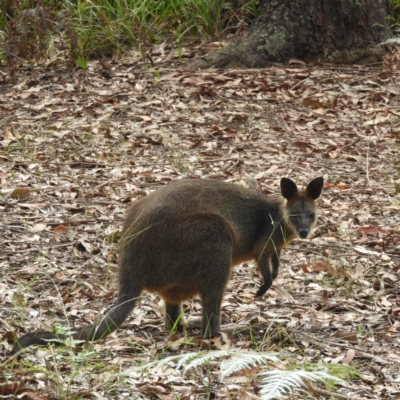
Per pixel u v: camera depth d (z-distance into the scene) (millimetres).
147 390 7055
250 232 9453
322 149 15188
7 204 11953
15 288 9461
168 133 15484
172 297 8781
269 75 18672
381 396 7402
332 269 10531
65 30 19516
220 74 18453
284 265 10867
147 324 9117
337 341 8664
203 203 8867
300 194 9773
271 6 19969
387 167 14555
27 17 18625
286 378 6227
